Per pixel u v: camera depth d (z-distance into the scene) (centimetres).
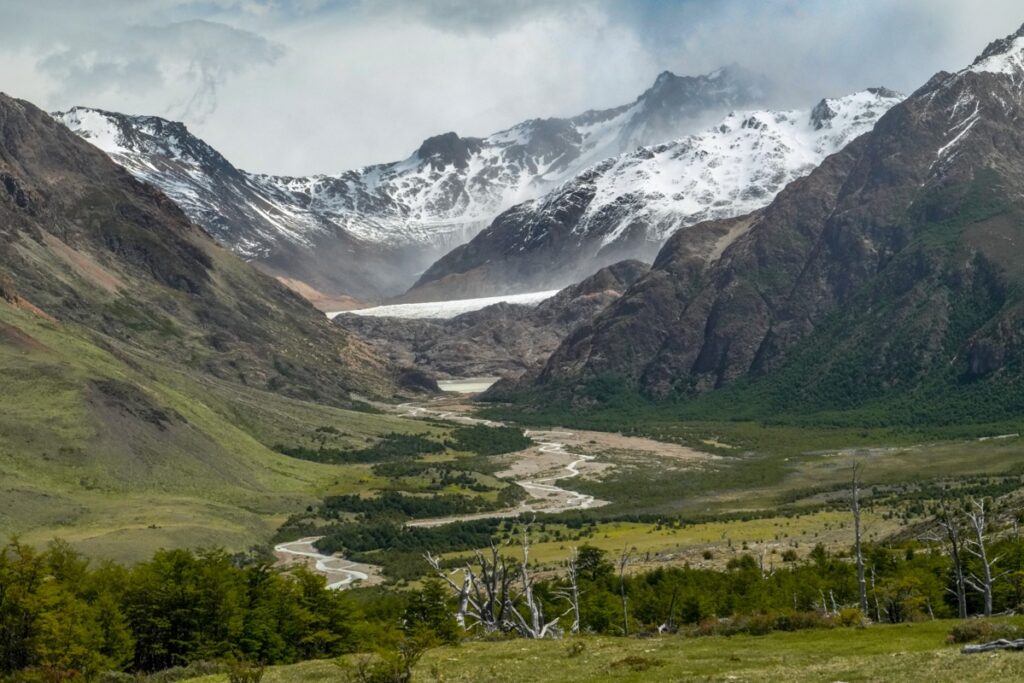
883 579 9450
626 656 6216
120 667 7988
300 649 8931
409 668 5941
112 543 15012
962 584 8312
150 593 8581
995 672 4516
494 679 5750
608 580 12244
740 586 11469
